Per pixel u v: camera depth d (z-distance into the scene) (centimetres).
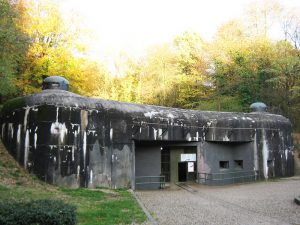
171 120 2342
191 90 3934
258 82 3703
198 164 2497
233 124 2666
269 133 2859
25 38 1723
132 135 2122
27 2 2681
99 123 1973
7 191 1395
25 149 1852
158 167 2384
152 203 1556
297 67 3472
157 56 4078
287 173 2952
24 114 1900
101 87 3547
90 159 1905
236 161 2806
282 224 1155
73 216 855
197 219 1220
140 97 3791
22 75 2623
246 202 1605
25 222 792
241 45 3884
